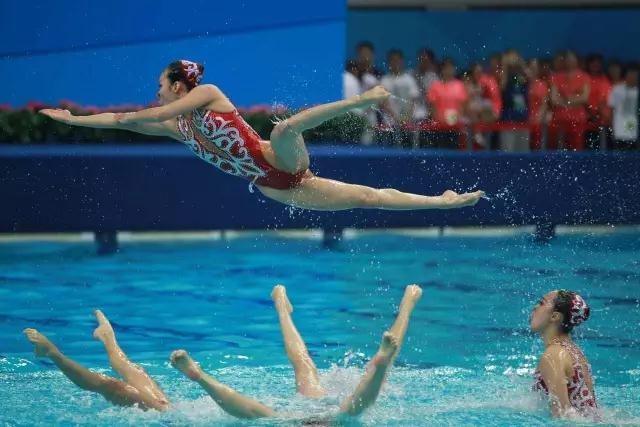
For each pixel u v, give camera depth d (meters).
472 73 28.73
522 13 33.28
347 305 19.19
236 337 17.09
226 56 30.05
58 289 20.16
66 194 23.62
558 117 28.62
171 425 12.21
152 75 29.70
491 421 12.45
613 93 29.12
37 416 12.73
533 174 25.33
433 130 27.86
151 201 24.05
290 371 15.06
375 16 32.69
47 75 29.25
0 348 16.23
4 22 28.89
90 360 15.71
